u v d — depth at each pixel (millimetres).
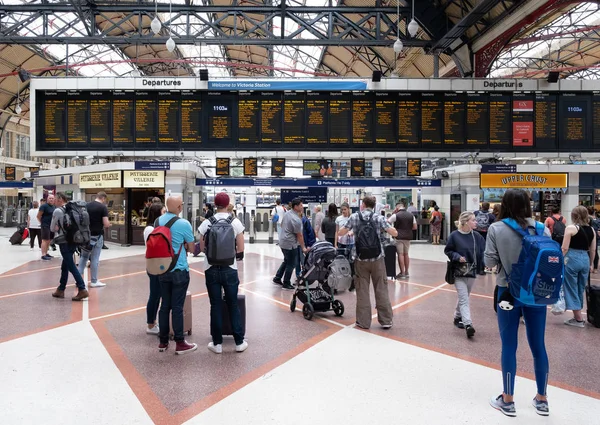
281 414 3016
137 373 3758
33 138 11609
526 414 3061
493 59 14477
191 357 4184
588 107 11586
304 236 8195
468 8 13570
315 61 30000
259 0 20359
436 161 21453
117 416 2977
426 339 4836
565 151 11547
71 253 6441
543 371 3051
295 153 11875
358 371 3842
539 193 15828
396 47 11875
